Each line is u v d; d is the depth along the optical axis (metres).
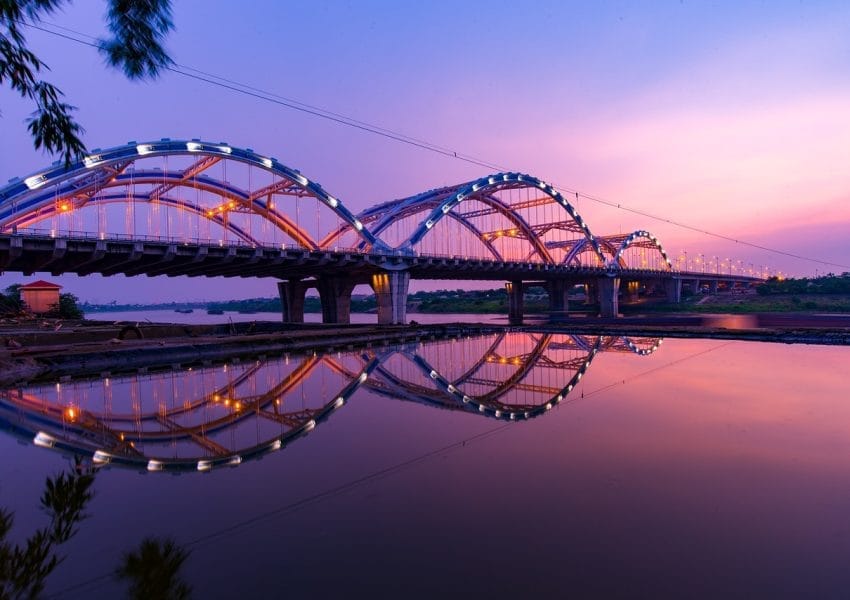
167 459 9.34
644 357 25.03
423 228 58.22
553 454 9.27
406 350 31.80
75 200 45.62
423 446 9.98
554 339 38.66
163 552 5.58
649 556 5.42
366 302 197.12
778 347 28.64
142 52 6.48
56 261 38.28
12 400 15.73
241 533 6.07
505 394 15.94
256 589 4.79
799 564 5.21
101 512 6.79
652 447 9.62
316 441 10.49
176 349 28.48
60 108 6.71
